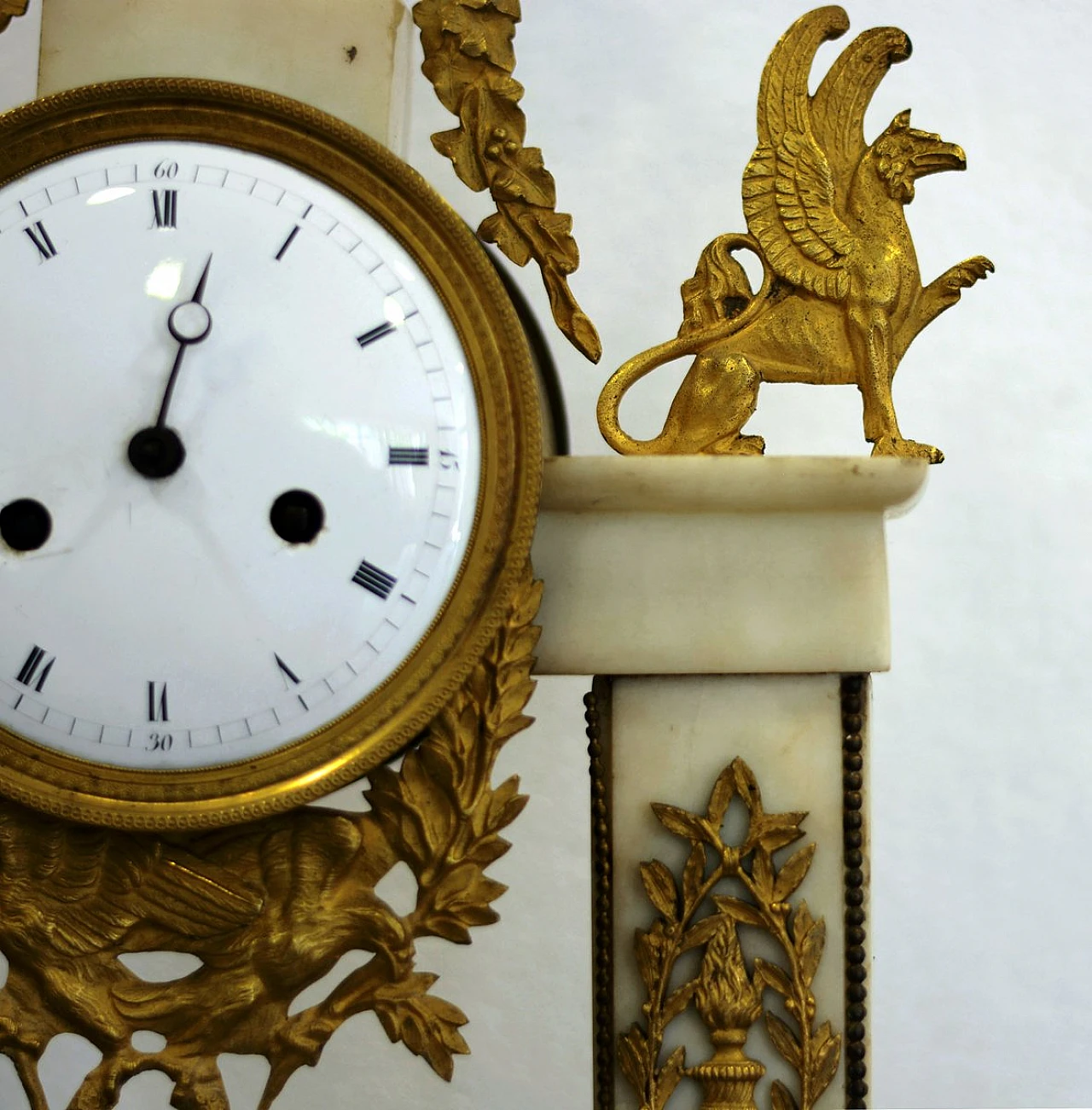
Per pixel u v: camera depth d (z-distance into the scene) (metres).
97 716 1.14
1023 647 2.04
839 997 1.22
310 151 1.17
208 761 1.15
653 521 1.23
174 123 1.17
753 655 1.22
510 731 1.18
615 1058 1.23
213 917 1.17
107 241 1.15
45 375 1.14
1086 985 1.97
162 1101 1.99
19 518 1.13
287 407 1.14
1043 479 2.06
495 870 2.02
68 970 1.17
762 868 1.22
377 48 1.25
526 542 1.16
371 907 1.18
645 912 1.23
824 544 1.23
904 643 2.03
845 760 1.24
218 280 1.15
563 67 2.10
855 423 2.07
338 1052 1.99
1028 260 2.07
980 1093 1.95
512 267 2.08
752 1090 1.20
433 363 1.16
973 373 2.06
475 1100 1.98
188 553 1.13
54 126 1.16
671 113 2.10
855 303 1.28
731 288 1.30
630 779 1.24
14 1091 1.94
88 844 1.17
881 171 1.30
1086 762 2.02
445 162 2.05
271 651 1.14
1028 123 2.08
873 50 1.32
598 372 2.07
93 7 1.24
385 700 1.16
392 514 1.15
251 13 1.25
